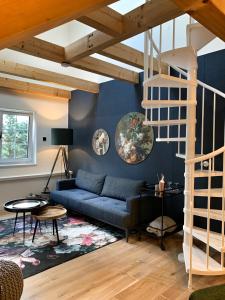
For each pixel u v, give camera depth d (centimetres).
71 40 501
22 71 384
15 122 513
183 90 369
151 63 284
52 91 534
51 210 343
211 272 231
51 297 214
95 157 517
